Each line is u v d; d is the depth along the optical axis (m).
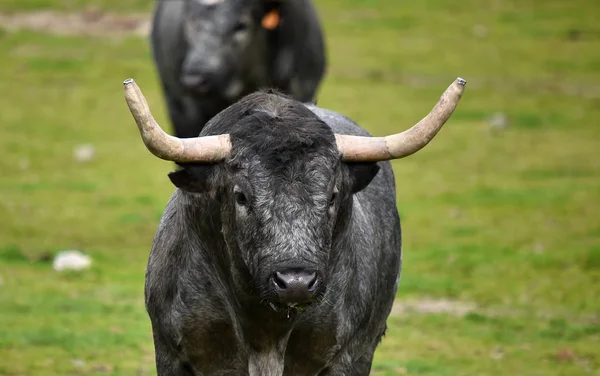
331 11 154.38
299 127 22.42
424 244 59.19
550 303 48.59
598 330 43.91
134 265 54.75
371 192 27.38
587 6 158.62
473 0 161.38
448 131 95.44
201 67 53.66
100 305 46.88
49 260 55.44
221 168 22.84
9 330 42.47
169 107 59.66
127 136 93.88
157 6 61.47
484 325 44.97
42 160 83.44
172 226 25.22
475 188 74.62
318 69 59.03
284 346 24.11
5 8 151.75
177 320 24.33
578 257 55.44
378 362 39.22
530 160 84.75
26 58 125.50
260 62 55.66
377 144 23.50
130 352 40.41
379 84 116.88
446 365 39.09
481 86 117.94
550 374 38.16
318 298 21.55
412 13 154.00
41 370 37.72
